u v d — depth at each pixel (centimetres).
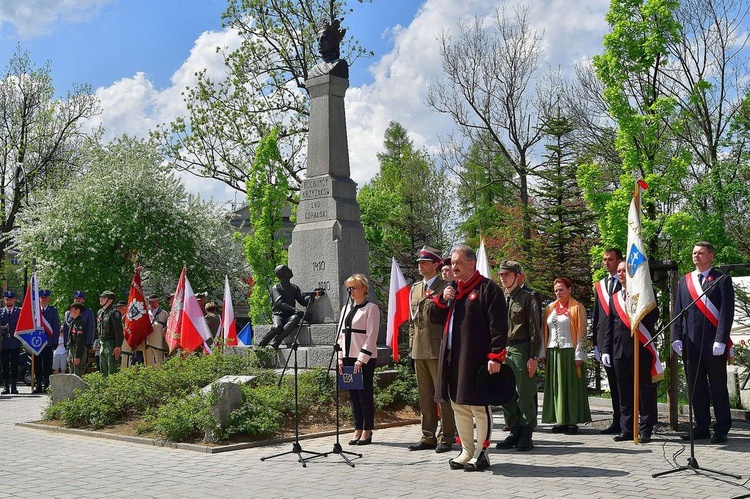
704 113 2475
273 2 3384
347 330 1000
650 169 1630
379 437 1067
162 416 1068
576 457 889
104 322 1695
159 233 3431
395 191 3888
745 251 2034
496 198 4350
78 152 4066
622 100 1609
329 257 1445
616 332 1027
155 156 3588
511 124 3312
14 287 5225
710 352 986
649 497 667
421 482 750
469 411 814
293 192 3450
